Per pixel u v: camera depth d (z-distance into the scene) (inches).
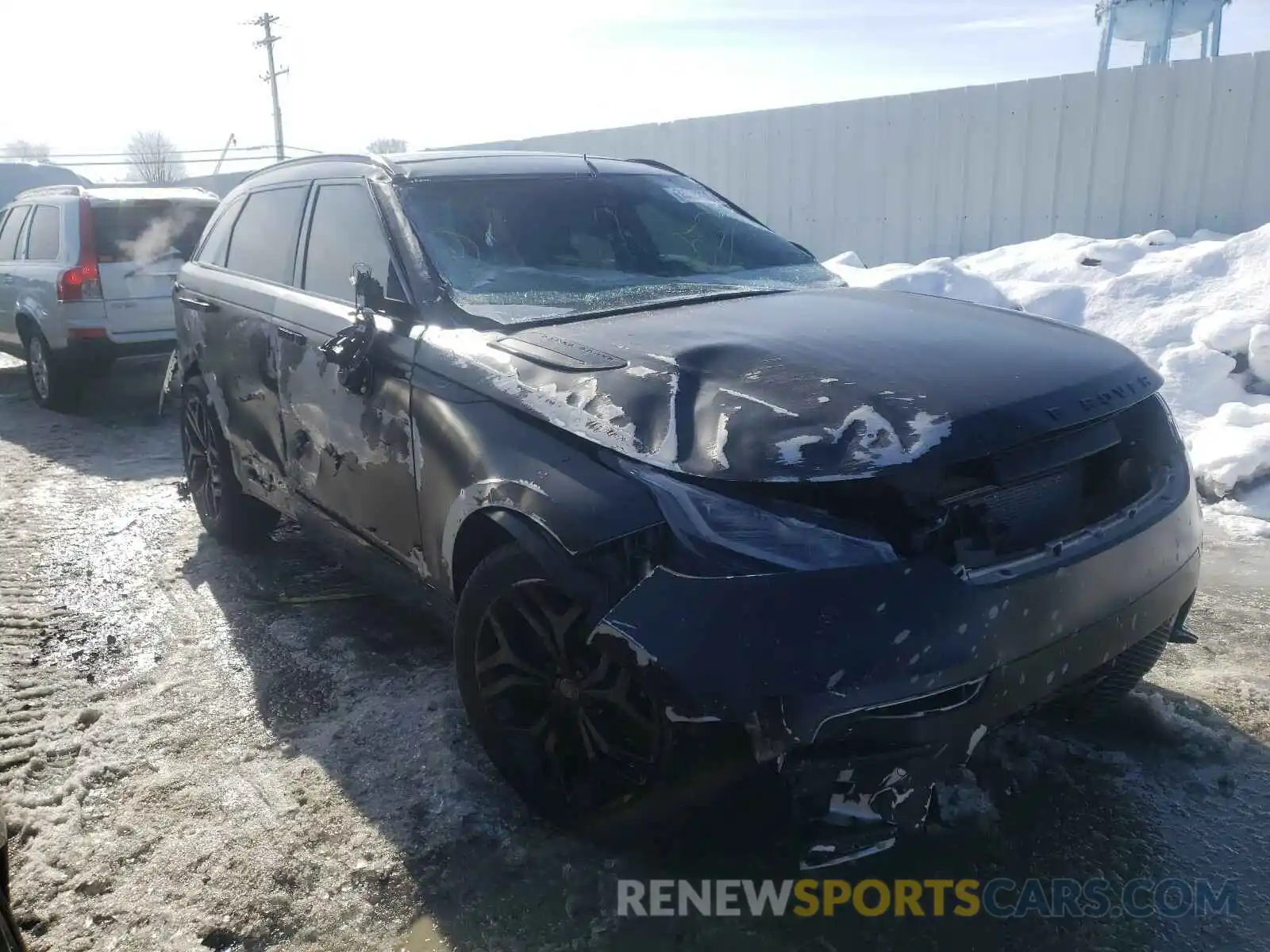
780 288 134.8
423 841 104.1
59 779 118.0
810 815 82.6
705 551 83.4
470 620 105.9
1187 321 253.0
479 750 120.0
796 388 91.1
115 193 333.4
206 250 195.3
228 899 96.9
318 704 133.5
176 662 147.7
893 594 80.4
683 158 463.2
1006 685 84.3
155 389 377.4
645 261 143.0
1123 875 95.6
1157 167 341.4
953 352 99.8
